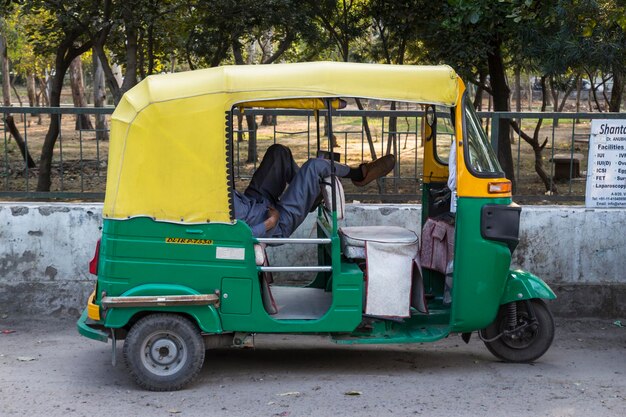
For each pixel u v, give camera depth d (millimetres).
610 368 6004
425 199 6664
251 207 5609
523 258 7406
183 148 5262
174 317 5332
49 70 41188
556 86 14055
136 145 5270
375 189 8469
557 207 7473
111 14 11297
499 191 5578
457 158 5523
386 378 5707
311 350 6590
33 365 6020
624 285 7438
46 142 10445
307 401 5156
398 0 13516
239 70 5305
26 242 7250
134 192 5285
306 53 18750
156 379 5332
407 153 7914
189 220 5293
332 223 5562
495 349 6102
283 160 6262
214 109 5258
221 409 5000
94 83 26766
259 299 5379
